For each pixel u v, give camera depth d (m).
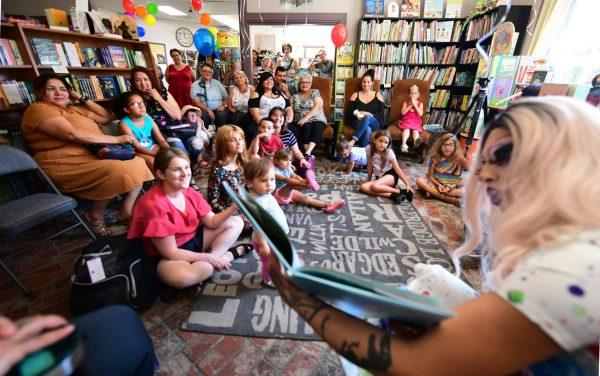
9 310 1.26
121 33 2.88
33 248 1.71
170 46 8.38
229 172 1.85
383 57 4.13
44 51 2.10
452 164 2.38
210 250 1.51
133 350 0.65
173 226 1.21
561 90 2.22
